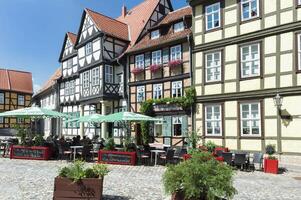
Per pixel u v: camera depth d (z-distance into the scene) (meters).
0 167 13.73
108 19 29.36
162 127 23.27
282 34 16.97
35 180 10.70
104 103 26.52
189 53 21.53
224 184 6.07
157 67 23.67
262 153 15.86
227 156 14.59
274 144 17.02
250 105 18.22
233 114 18.92
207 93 20.33
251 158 17.70
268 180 12.15
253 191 9.83
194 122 21.02
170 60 23.08
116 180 11.21
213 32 20.09
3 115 18.03
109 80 26.95
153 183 10.71
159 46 23.66
